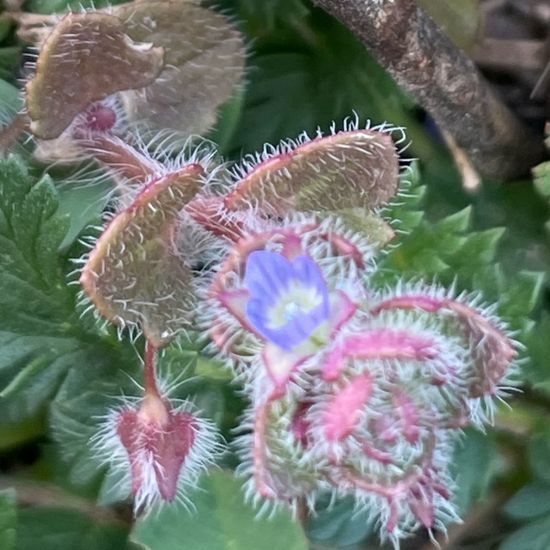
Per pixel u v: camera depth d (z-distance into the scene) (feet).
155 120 0.26
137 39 0.25
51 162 0.25
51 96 0.22
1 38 0.28
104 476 0.26
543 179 0.28
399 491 0.20
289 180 0.21
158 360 0.25
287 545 0.24
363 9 0.26
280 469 0.21
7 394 0.25
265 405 0.21
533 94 0.33
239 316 0.21
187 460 0.23
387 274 0.27
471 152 0.31
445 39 0.28
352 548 0.27
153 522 0.24
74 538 0.26
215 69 0.26
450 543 0.28
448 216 0.28
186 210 0.21
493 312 0.24
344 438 0.20
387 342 0.20
